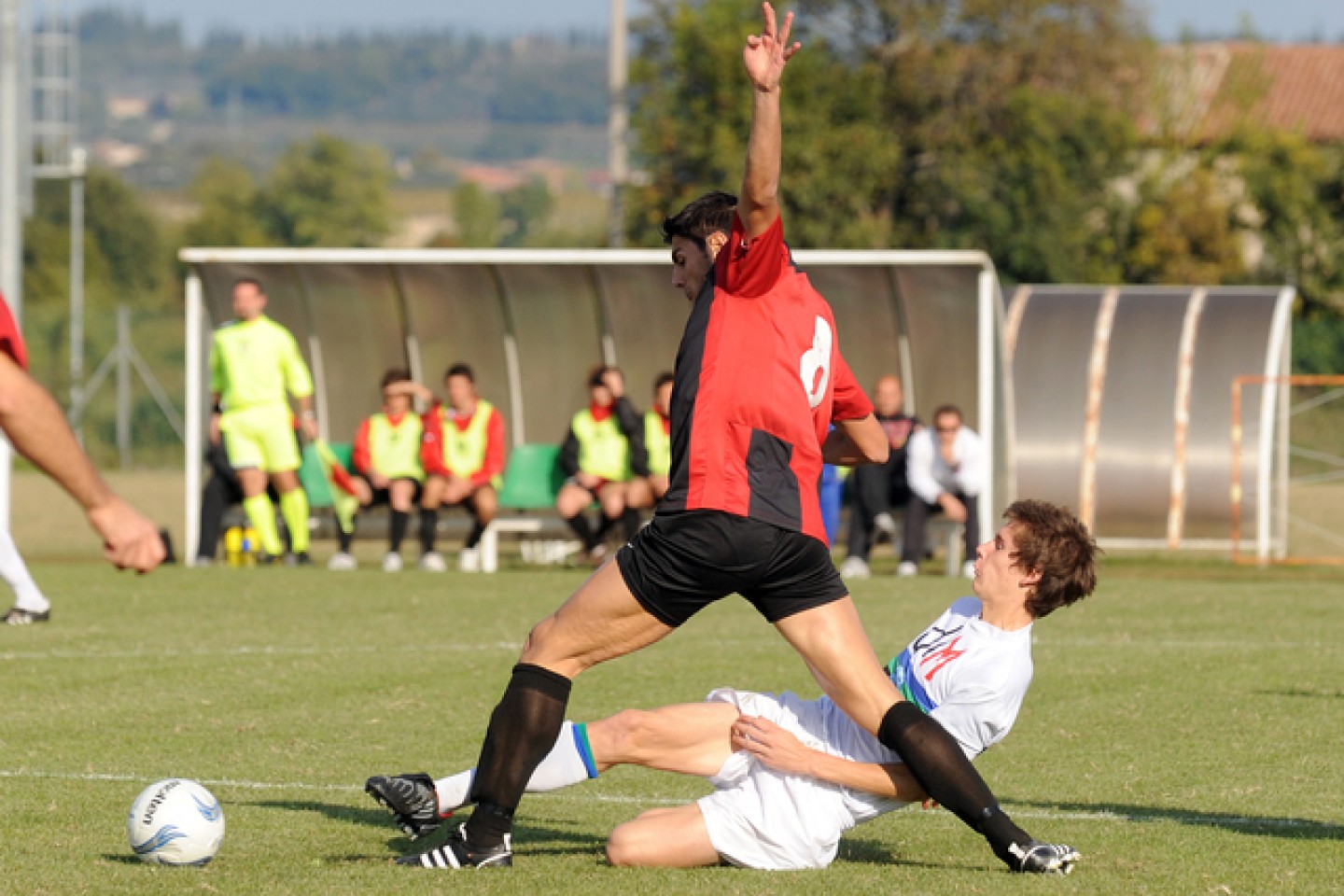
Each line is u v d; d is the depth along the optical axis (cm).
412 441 4684
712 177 11644
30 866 1480
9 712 2338
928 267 4766
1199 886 1437
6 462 4728
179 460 10688
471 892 1399
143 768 1967
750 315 1427
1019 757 2089
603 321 5178
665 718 1548
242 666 2784
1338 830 1684
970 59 11950
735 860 1498
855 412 1562
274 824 1684
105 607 3609
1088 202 12388
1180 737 2227
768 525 1409
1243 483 5506
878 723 1449
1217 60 15725
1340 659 2956
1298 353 9406
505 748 1483
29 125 5612
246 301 4509
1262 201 13350
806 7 12131
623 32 10412
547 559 4981
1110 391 5678
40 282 18250
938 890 1406
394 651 2973
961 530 4559
